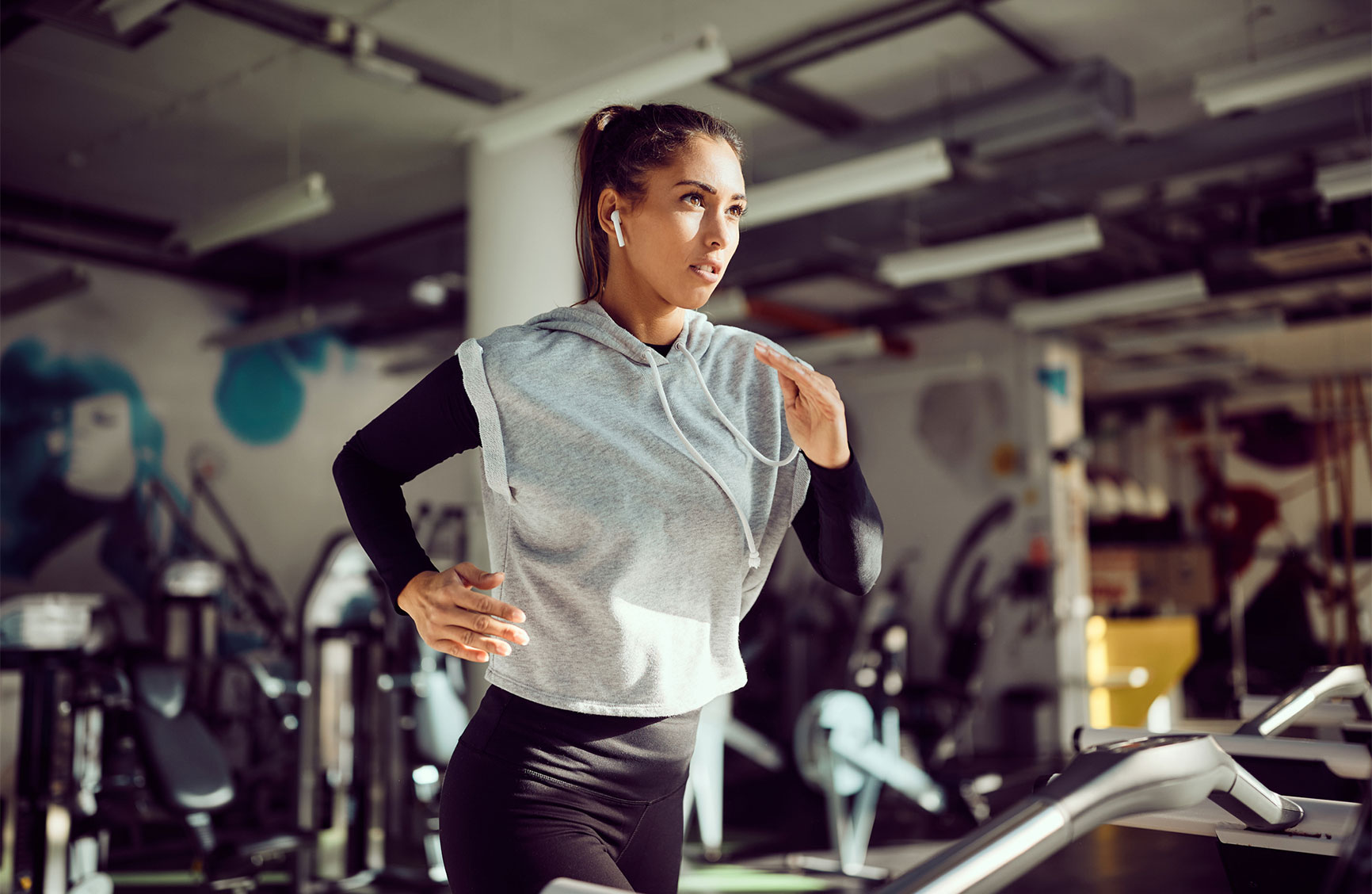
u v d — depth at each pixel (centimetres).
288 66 534
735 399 104
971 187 599
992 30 498
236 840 403
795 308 952
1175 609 1109
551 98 421
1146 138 553
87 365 812
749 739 521
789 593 937
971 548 902
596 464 98
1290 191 642
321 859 420
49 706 349
